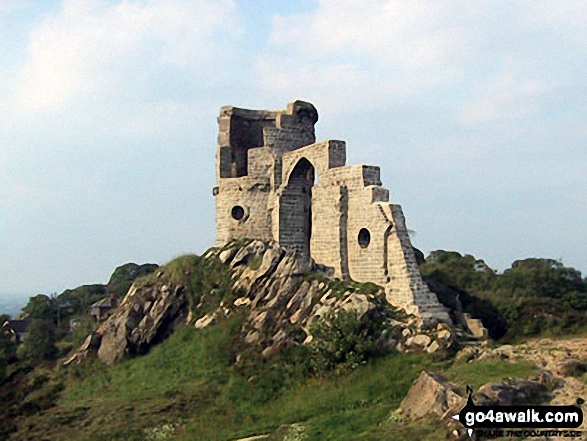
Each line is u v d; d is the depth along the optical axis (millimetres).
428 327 41375
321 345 40469
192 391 40188
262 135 61625
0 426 39438
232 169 59812
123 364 47625
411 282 43688
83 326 62750
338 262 48750
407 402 31094
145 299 52031
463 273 65000
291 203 55562
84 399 43250
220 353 44406
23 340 72750
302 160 54594
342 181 49594
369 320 42094
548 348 37656
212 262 54188
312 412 34875
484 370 33188
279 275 49250
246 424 35375
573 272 68875
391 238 45281
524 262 72250
